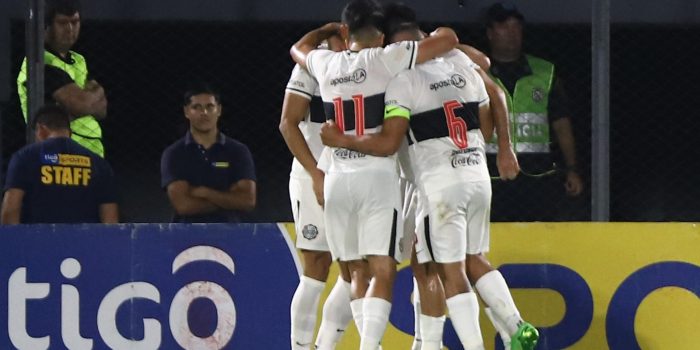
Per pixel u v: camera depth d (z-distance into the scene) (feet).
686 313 85.56
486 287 77.41
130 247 84.99
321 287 81.05
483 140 78.64
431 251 76.33
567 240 85.66
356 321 77.41
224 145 92.38
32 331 84.53
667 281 85.56
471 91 77.30
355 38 76.64
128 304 84.84
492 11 95.66
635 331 85.56
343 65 75.97
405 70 75.72
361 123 75.20
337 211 75.92
